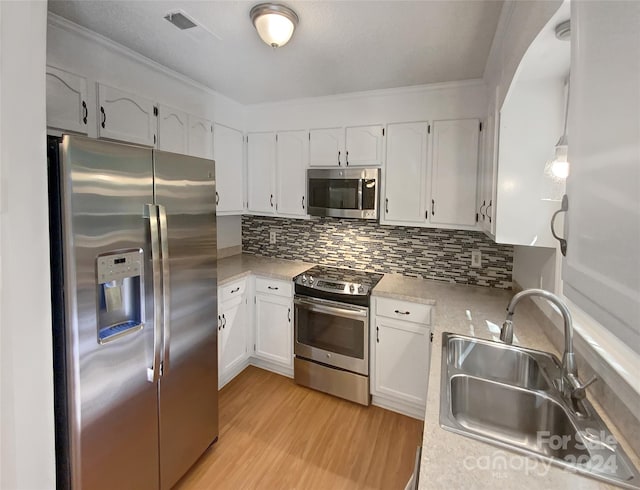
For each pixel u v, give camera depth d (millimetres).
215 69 2209
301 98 2803
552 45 1081
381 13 1505
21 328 1007
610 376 998
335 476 1806
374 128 2596
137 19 1609
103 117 1852
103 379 1314
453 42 1765
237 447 2012
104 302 1368
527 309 2000
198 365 1842
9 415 994
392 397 2371
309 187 2799
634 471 797
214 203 1918
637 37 373
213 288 1935
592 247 475
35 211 1023
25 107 976
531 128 1465
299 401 2484
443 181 2398
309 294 2562
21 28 946
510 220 1517
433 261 2686
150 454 1552
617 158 412
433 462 822
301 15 1526
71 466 1257
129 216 1385
